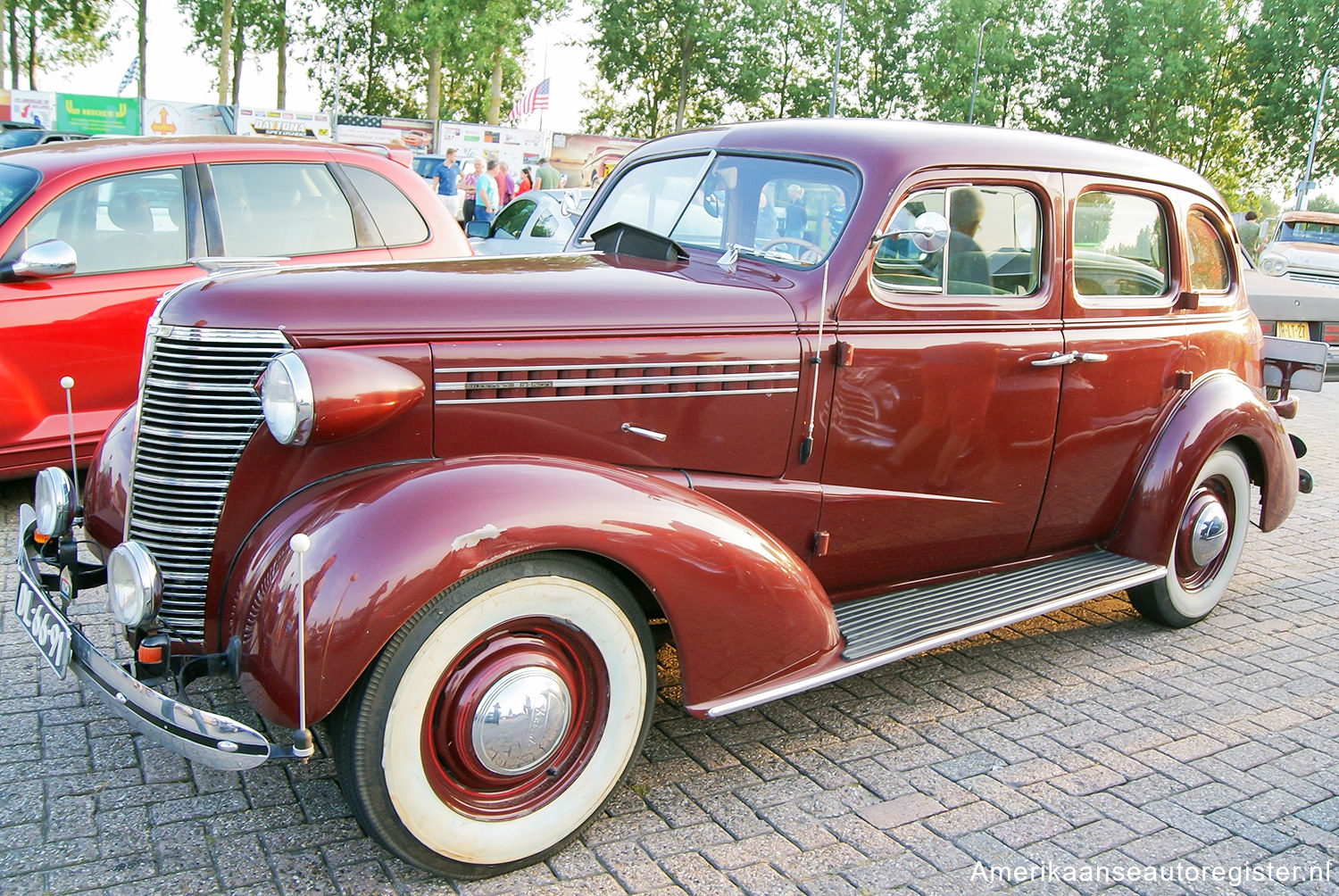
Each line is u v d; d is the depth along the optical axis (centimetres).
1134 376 373
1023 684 365
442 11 3731
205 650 249
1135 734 329
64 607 257
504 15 3809
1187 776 304
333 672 211
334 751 226
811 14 4909
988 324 331
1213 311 412
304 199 541
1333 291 795
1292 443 475
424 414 252
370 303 251
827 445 308
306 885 235
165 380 247
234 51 4394
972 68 4922
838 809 278
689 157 364
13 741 291
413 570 215
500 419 260
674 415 283
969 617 324
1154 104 4797
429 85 3881
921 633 309
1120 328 368
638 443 280
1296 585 485
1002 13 5072
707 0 4522
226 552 246
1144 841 270
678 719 327
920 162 313
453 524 221
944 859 257
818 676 277
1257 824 280
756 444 296
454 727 231
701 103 5078
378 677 218
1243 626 430
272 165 535
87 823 254
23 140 1362
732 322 288
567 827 248
